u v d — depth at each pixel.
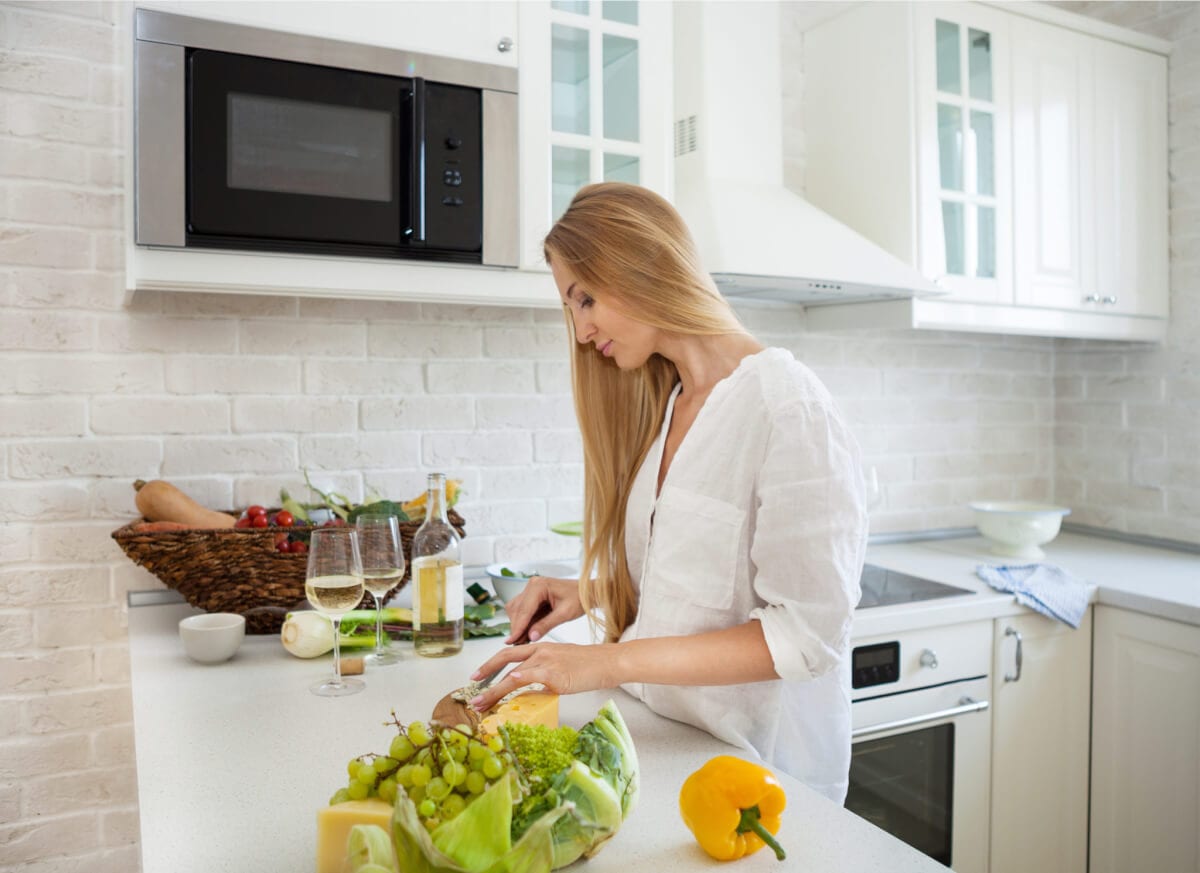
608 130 1.88
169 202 1.47
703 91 2.09
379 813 0.74
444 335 2.10
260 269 1.57
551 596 1.46
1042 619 2.09
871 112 2.29
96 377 1.80
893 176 2.22
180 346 1.86
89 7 1.78
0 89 1.72
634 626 1.28
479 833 0.67
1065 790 2.14
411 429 2.08
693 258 1.22
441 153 1.67
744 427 1.14
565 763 0.81
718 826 0.81
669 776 1.01
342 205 1.59
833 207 2.41
